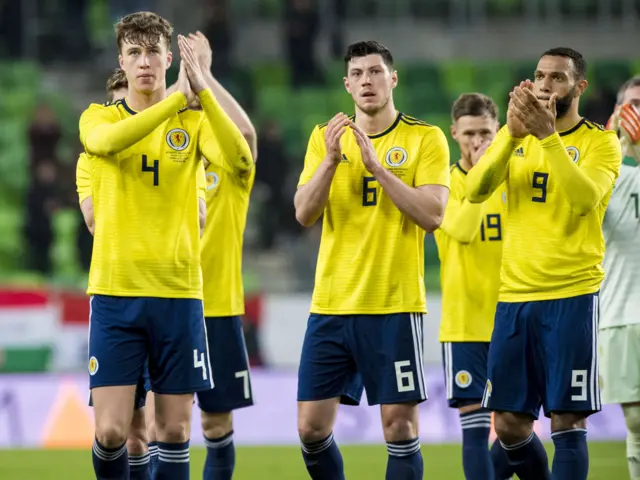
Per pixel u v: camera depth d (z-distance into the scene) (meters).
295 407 45.03
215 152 20.66
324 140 22.64
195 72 20.12
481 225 26.58
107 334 20.39
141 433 23.17
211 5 71.56
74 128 71.50
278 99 72.62
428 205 21.19
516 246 21.62
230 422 26.78
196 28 75.69
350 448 41.22
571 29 79.12
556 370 21.16
